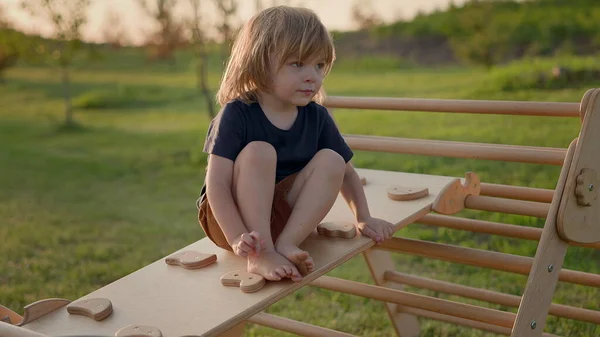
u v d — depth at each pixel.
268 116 1.91
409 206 2.26
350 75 11.96
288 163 1.93
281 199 1.92
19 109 11.52
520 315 1.97
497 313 2.23
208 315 1.61
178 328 1.56
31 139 8.96
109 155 7.65
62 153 7.89
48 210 5.32
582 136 2.07
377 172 2.76
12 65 14.59
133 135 8.85
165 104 11.22
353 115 8.25
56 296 3.43
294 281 1.73
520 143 5.88
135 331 1.52
